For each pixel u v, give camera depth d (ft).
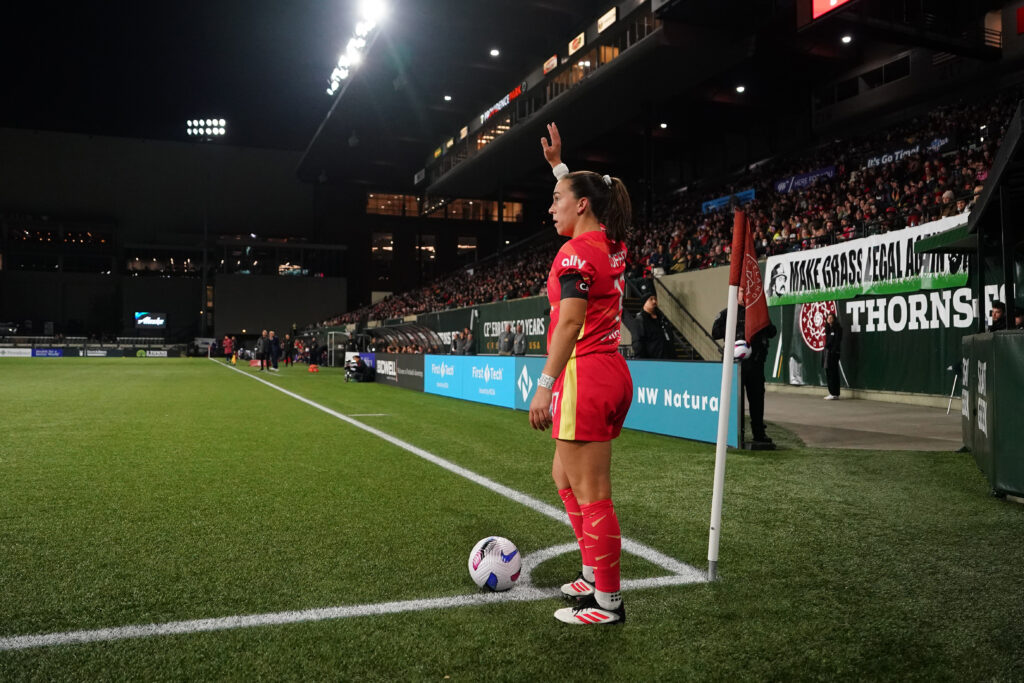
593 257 7.96
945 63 79.92
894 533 12.59
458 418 33.58
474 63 119.85
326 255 202.59
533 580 10.03
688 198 113.39
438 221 205.46
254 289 198.39
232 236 212.23
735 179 112.88
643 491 16.56
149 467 19.60
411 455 22.00
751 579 10.02
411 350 76.02
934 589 9.56
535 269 112.27
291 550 11.45
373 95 138.21
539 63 115.03
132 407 38.11
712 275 61.41
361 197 202.49
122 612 8.66
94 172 202.80
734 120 113.60
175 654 7.44
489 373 41.83
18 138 196.65
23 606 8.87
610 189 8.55
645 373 28.63
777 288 52.54
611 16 90.94
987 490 16.42
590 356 8.15
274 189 215.10
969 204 38.93
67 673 6.98
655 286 70.13
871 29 66.33
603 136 124.98
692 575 10.21
